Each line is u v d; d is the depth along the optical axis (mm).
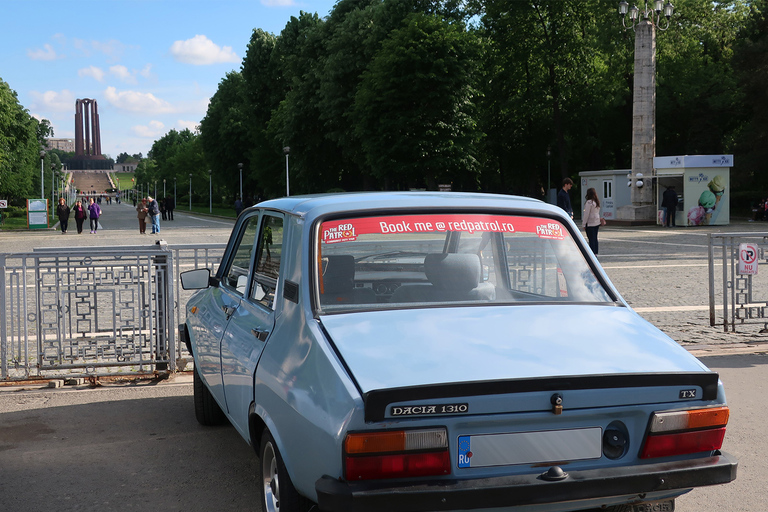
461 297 3359
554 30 49156
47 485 4160
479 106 51094
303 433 2697
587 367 2732
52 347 6590
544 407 2602
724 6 49625
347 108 46969
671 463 2719
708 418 2779
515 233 3561
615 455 2707
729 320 9398
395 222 3396
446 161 42219
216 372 4125
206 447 4828
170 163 157000
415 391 2463
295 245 3334
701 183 32312
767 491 4004
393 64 41969
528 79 51625
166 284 6824
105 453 4711
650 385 2707
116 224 51281
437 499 2443
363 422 2461
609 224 35406
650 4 45344
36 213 42938
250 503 3902
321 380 2680
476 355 2750
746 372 6695
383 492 2412
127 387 6469
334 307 3111
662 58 47875
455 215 3516
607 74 47594
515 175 59156
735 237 8570
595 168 55906
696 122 49156
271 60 65500
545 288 3502
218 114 80812
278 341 3166
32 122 71062
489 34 50500
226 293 4457
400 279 3320
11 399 6062
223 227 42906
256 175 67000
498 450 2592
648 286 12734
